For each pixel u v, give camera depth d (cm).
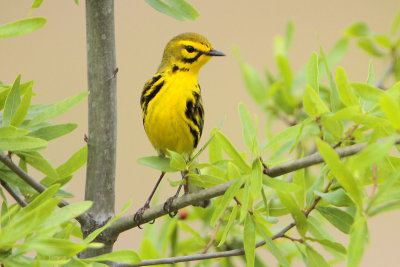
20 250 594
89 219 827
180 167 767
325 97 1060
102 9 812
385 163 671
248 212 739
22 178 729
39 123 746
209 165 769
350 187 583
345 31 1027
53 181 789
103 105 831
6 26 684
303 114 1128
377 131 611
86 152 806
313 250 777
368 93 624
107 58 825
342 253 766
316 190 774
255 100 1139
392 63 1066
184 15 805
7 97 689
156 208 808
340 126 683
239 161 686
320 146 582
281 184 680
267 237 750
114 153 846
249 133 735
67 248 559
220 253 816
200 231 1000
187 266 984
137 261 630
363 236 571
